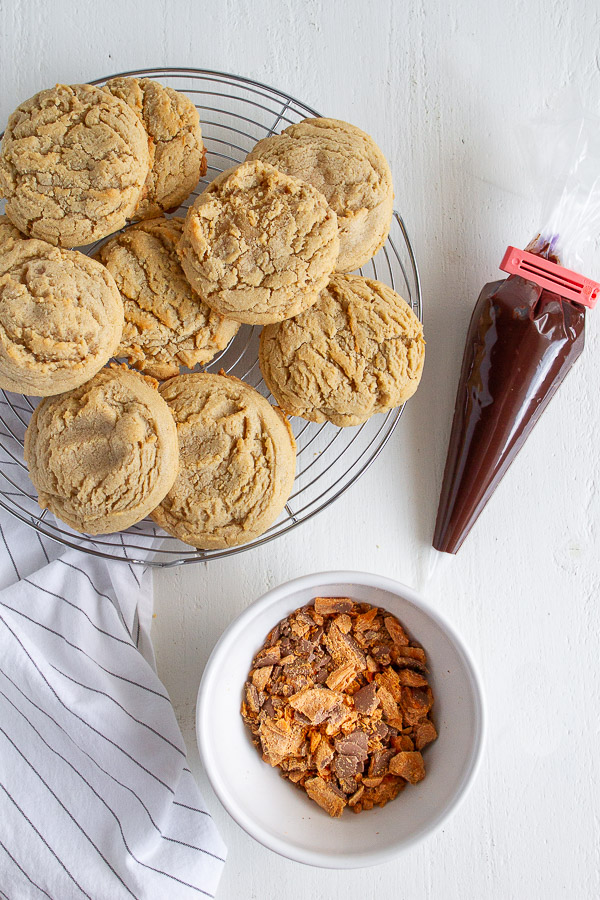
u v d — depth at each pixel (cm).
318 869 72
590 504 74
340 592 69
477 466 69
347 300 66
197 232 62
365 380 66
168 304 65
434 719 70
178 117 66
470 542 74
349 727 69
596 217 70
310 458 73
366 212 65
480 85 73
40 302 60
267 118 73
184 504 65
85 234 63
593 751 73
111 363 67
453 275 73
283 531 68
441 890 73
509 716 74
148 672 70
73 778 68
